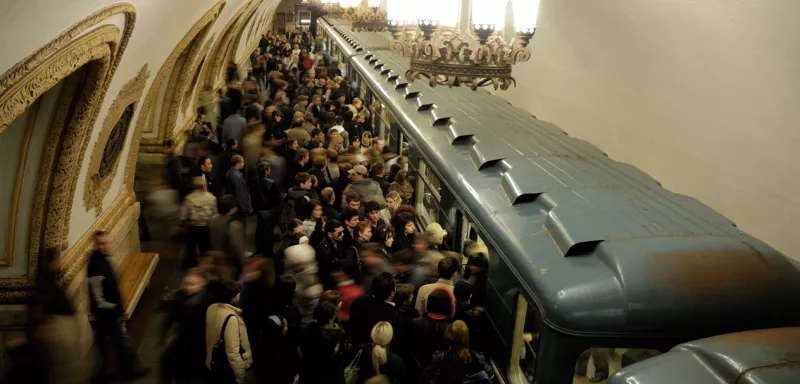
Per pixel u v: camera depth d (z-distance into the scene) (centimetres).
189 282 438
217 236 648
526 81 814
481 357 407
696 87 455
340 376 429
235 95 1310
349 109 1152
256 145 949
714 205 441
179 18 698
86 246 601
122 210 731
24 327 527
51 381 412
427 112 779
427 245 539
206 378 434
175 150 1048
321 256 579
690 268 345
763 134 387
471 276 480
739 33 404
